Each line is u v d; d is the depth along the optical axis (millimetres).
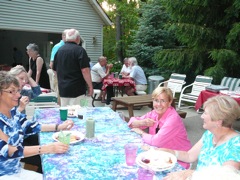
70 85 3465
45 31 9648
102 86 6621
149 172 1333
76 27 10414
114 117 2664
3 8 8555
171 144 2141
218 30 8078
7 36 13992
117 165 1506
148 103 4637
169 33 10273
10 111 1969
